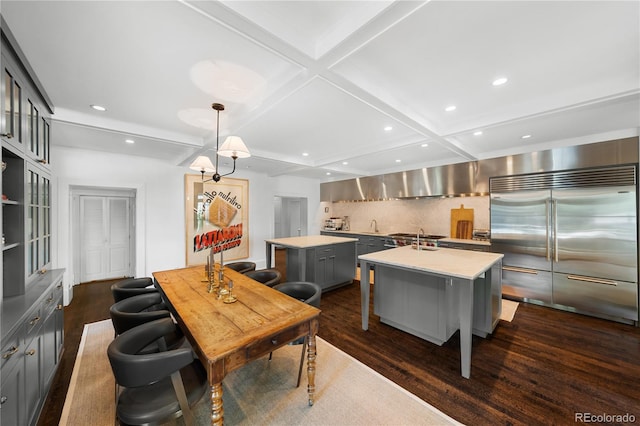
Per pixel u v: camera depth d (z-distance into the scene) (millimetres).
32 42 1613
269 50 1573
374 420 1656
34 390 1622
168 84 2170
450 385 1984
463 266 2377
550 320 3158
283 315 1690
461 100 2496
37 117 2150
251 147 4207
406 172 5559
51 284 2041
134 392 1393
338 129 3299
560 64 1907
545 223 3582
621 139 3088
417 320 2725
